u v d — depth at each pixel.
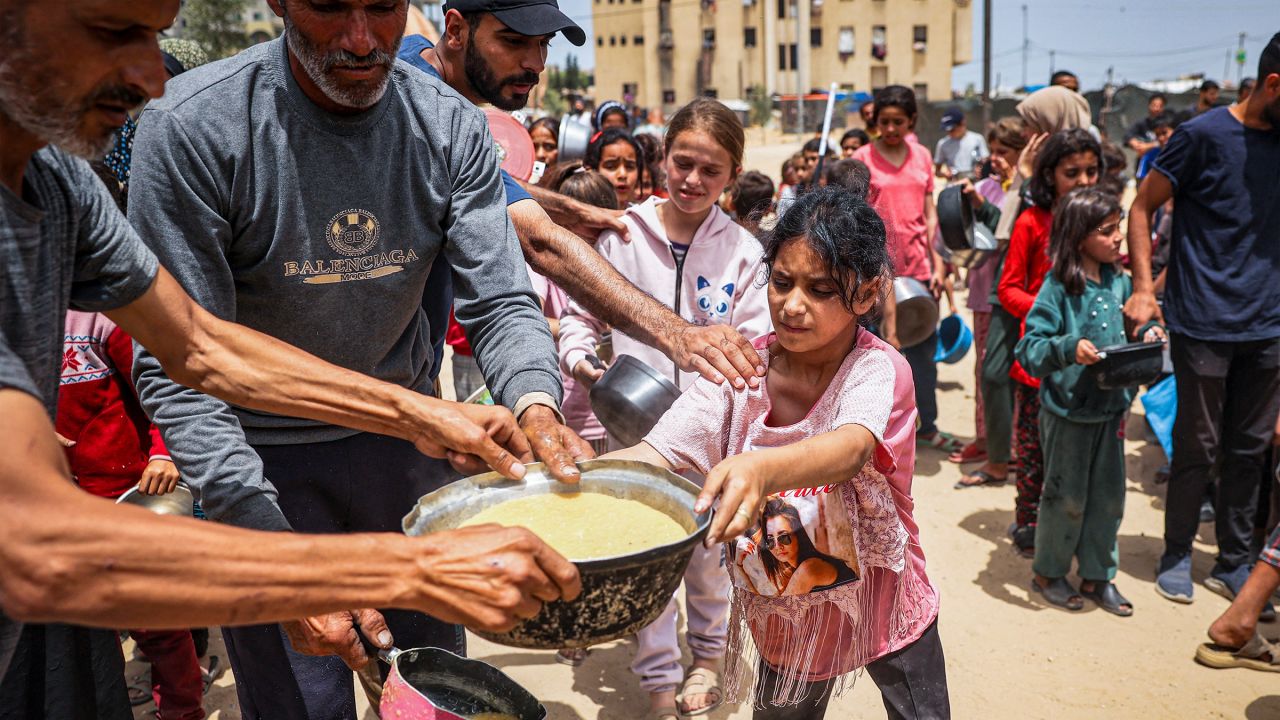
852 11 56.00
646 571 1.46
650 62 56.78
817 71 56.81
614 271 2.67
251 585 1.25
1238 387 4.25
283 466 2.29
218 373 1.84
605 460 1.91
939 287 6.59
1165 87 39.28
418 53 3.09
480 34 3.03
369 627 1.93
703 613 3.53
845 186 2.52
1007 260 4.95
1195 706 3.55
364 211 2.17
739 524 1.76
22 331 1.45
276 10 2.02
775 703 2.46
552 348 2.20
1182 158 4.14
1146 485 5.64
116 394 3.25
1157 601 4.35
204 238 2.02
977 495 5.55
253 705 2.34
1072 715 3.50
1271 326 4.07
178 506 2.97
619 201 5.29
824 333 2.18
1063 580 4.35
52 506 1.18
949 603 4.34
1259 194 4.02
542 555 1.35
